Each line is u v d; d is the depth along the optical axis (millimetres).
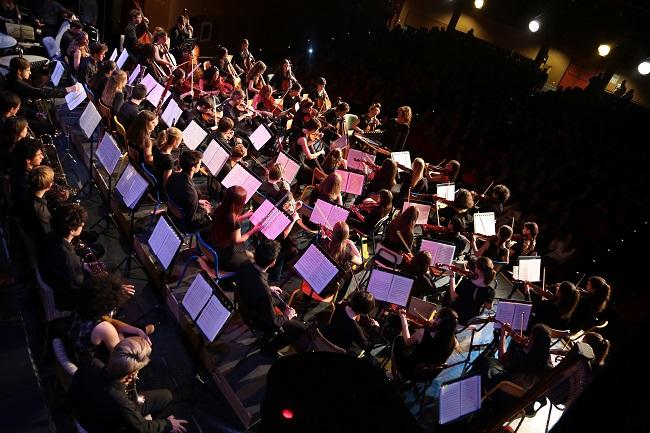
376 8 27297
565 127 18688
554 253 13102
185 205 6105
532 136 17859
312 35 24000
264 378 5457
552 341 7309
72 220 4730
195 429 5004
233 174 6957
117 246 6801
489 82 21828
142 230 6883
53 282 4793
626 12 28344
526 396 4348
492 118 18344
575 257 13086
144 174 6301
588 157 17188
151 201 7402
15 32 11656
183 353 5691
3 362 4664
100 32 15594
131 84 9680
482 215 8703
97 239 6781
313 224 7496
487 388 5996
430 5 34750
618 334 11586
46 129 8070
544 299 7781
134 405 3881
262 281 5121
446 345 5414
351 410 3230
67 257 4758
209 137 8336
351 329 5266
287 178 8055
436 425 5691
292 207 6902
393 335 6676
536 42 32875
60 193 6082
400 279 5801
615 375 1534
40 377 4922
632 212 14375
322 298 6273
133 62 12055
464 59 23297
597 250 13234
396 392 3410
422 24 34938
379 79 19609
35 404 4430
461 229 8219
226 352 5613
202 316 4895
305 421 3121
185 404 5191
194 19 17422
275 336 5625
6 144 6238
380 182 8984
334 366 3475
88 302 4301
